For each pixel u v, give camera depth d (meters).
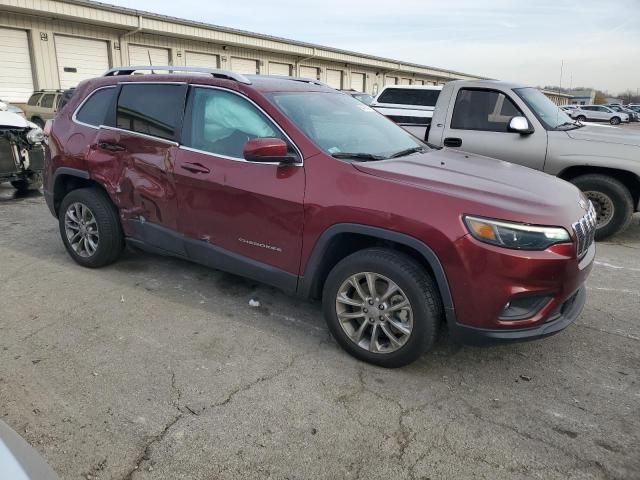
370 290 3.13
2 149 7.38
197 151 3.80
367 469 2.38
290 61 31.38
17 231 6.01
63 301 4.05
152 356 3.28
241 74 3.93
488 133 6.47
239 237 3.64
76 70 20.95
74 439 2.52
